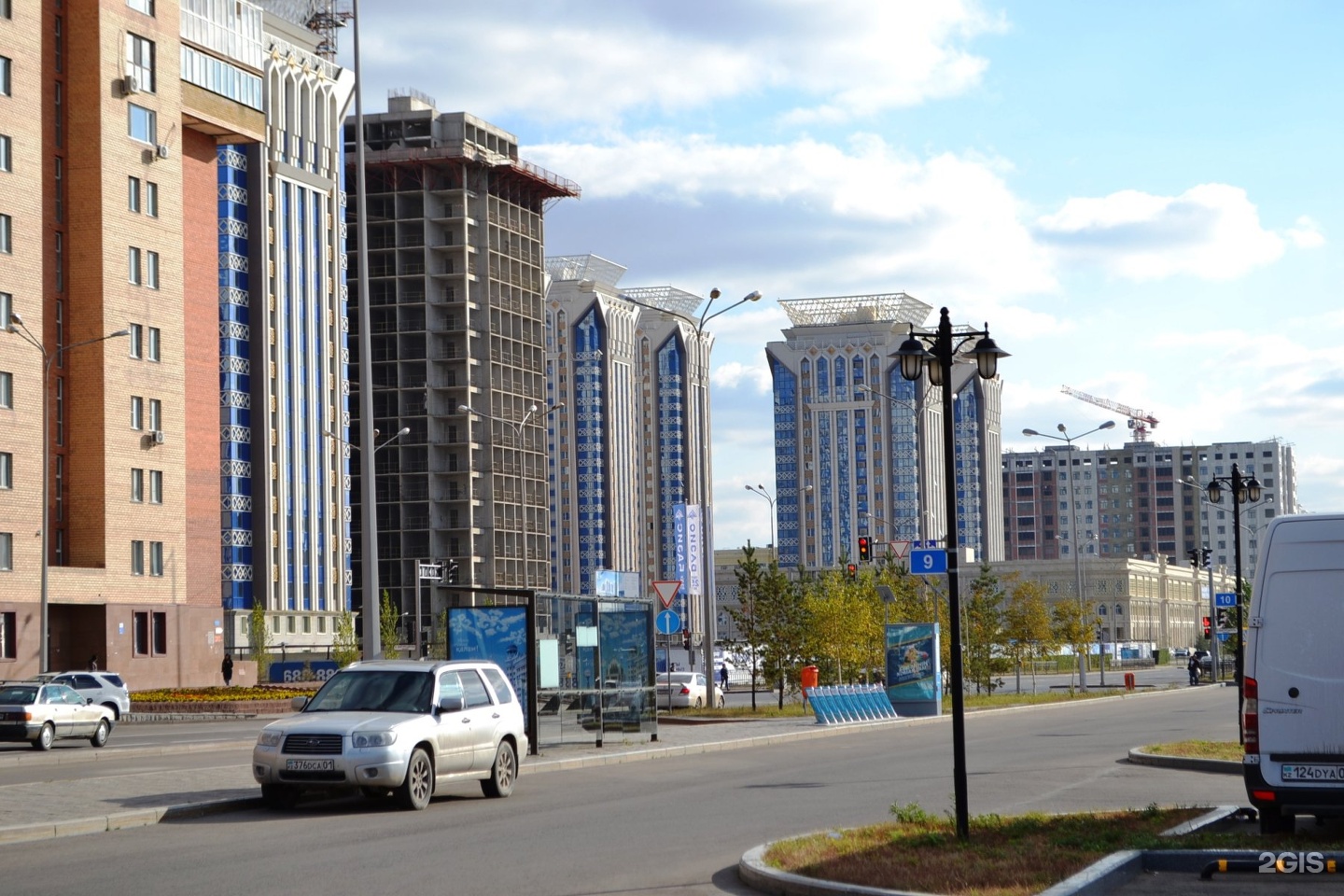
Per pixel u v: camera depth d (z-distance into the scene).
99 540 74.56
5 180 69.88
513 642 30.14
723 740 34.78
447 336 145.75
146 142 78.75
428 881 13.55
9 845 16.47
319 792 21.77
